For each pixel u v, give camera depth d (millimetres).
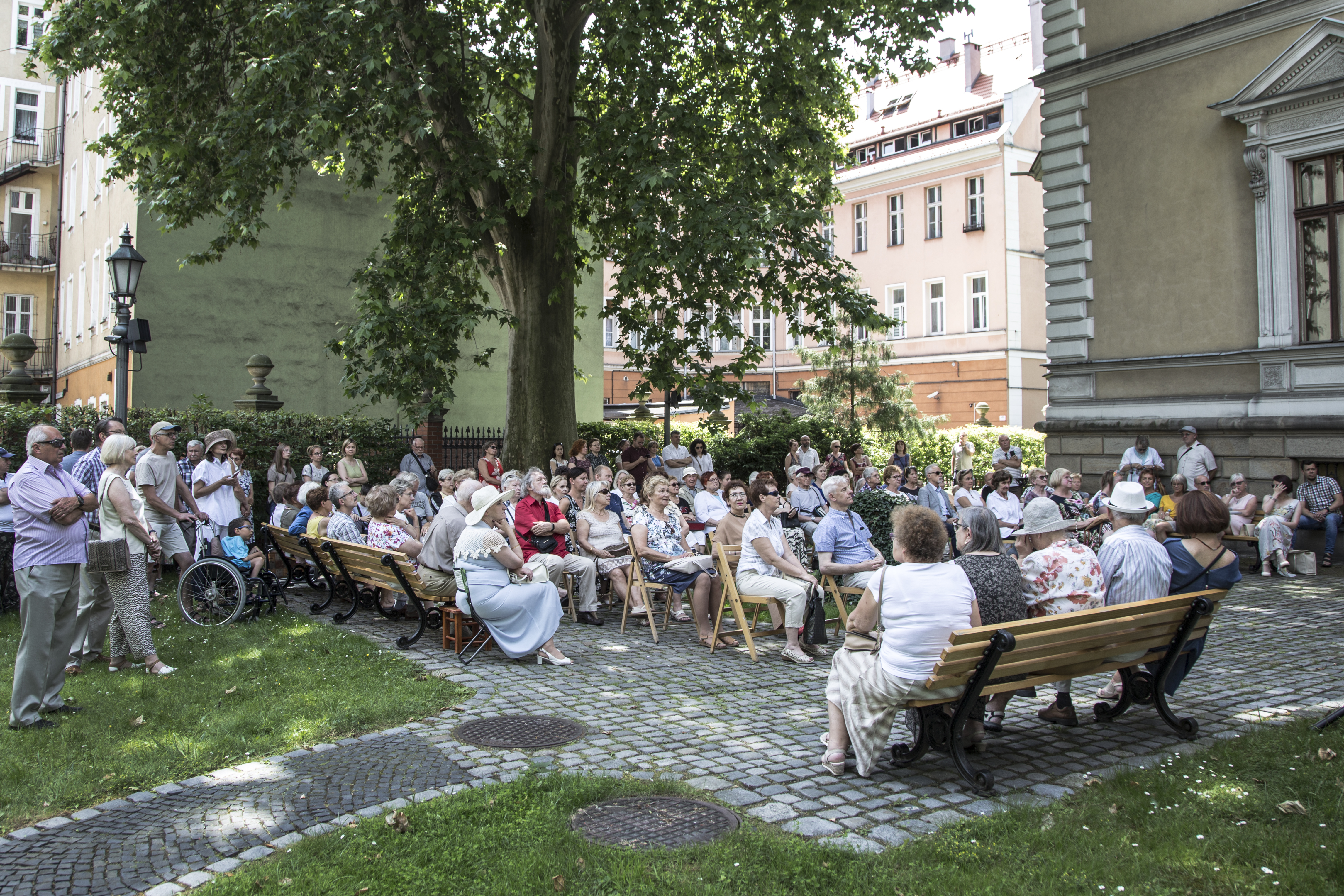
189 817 4340
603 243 16719
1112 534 5992
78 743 5422
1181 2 14938
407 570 8203
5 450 11492
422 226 13453
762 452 22156
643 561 9031
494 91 15266
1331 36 13156
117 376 11578
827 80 15859
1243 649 8180
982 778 4637
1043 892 3514
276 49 12797
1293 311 13727
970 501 13727
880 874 3660
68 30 13000
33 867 3838
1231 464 14328
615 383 44125
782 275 16781
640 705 6363
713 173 13555
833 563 8422
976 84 40625
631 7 12914
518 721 5930
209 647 8000
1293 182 13812
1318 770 4730
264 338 21859
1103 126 15992
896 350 39750
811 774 4949
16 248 34375
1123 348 15789
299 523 11016
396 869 3705
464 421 24953
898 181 39719
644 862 3773
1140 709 6250
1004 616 5141
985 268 36906
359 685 6727
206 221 21219
